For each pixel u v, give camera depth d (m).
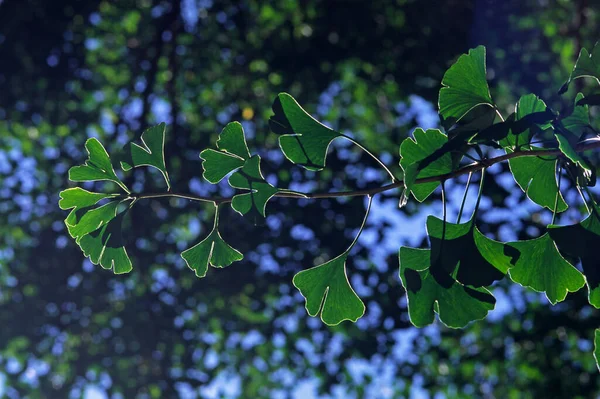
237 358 8.56
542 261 1.37
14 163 8.46
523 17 7.98
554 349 7.92
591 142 1.29
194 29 8.42
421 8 7.73
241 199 1.36
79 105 8.60
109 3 8.50
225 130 1.43
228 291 7.85
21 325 7.86
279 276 7.75
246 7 8.35
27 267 8.09
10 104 8.25
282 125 1.45
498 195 7.00
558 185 1.39
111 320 8.13
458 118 1.42
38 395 7.94
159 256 8.15
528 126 1.28
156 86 8.85
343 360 7.78
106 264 1.42
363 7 7.76
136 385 7.87
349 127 8.48
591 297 1.29
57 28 8.11
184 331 8.16
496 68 7.79
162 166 1.43
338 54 7.71
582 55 1.36
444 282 1.31
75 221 1.41
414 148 1.31
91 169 1.43
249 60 8.13
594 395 7.79
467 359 8.03
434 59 7.52
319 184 7.60
